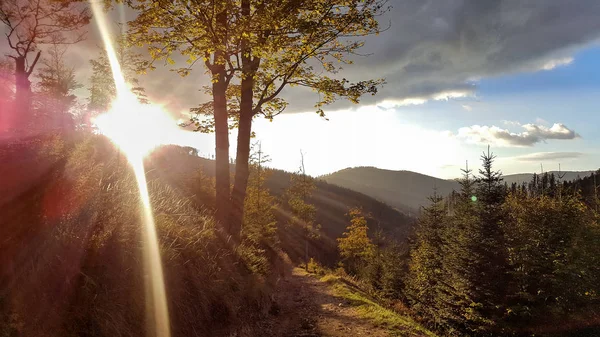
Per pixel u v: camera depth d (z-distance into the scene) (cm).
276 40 935
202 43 884
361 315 1098
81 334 379
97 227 504
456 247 1983
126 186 693
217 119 1111
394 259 3347
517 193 2194
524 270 1788
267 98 1184
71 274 413
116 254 486
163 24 928
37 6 1584
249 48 916
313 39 1029
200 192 1603
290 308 1112
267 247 1956
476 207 2044
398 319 1084
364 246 4734
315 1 992
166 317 498
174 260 574
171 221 697
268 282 1061
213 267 683
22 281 374
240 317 693
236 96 1368
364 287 3189
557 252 1770
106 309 416
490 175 2016
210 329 577
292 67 1091
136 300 469
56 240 436
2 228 420
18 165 546
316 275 2628
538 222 1894
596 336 1670
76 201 536
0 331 323
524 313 1691
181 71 1110
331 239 8744
